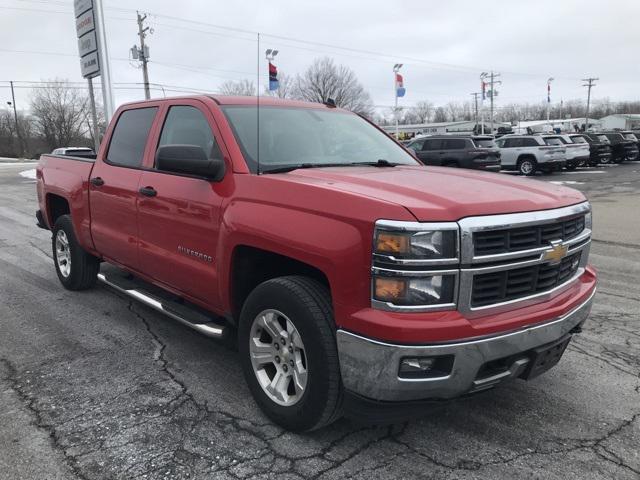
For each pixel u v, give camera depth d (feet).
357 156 12.96
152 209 12.83
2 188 62.54
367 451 9.39
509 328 8.44
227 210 10.52
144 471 8.81
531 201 9.09
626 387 11.87
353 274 8.25
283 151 11.78
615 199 48.67
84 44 53.36
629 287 19.89
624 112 444.14
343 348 8.49
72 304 17.48
